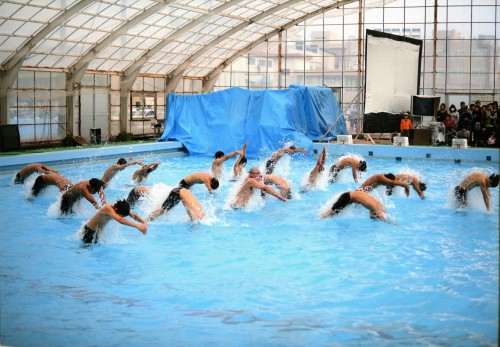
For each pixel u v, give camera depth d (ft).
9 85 68.28
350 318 19.34
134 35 78.54
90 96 82.02
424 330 18.21
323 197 41.50
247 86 105.70
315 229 31.96
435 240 28.99
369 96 70.38
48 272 24.75
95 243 29.30
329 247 28.35
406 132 69.62
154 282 23.38
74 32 70.13
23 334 18.11
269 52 108.99
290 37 101.76
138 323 19.07
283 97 74.02
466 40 92.43
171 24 80.23
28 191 42.52
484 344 16.79
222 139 75.36
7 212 36.86
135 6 70.38
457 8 92.32
